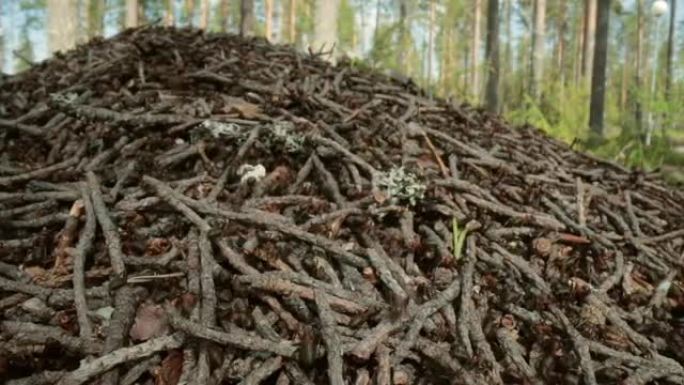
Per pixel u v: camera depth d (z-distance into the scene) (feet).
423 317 3.92
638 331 4.57
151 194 4.99
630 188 7.80
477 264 4.79
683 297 5.18
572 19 94.63
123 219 4.71
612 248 5.65
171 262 4.18
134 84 7.48
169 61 8.33
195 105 6.82
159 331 3.74
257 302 4.01
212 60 8.56
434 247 4.84
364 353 3.52
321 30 19.39
